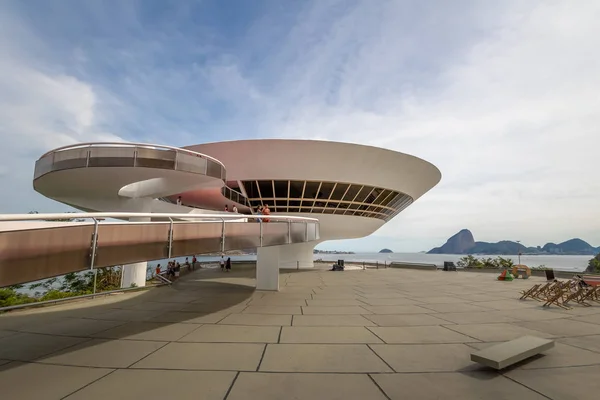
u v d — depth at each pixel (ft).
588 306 36.32
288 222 40.93
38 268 16.39
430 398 13.47
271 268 49.75
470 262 119.75
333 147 83.41
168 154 41.19
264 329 25.30
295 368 16.90
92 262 18.88
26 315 30.55
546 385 14.78
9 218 14.20
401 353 19.49
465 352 19.74
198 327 25.90
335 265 102.89
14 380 15.11
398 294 45.98
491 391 14.12
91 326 26.16
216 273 83.71
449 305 36.78
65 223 17.90
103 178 43.75
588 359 18.40
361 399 13.35
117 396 13.46
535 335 23.85
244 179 86.89
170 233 24.52
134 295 44.14
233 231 31.37
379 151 86.48
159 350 19.84
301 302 38.60
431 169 103.24
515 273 77.66
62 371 16.30
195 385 14.64
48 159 42.78
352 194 91.09
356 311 32.99
